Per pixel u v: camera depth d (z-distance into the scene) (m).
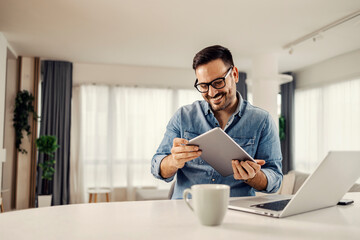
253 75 5.29
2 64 4.22
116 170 5.95
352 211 0.98
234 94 1.38
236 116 1.46
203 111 1.50
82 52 5.17
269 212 0.90
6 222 0.83
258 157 1.43
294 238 0.69
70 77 5.71
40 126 5.50
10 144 5.25
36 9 3.48
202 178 1.39
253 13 3.59
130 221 0.84
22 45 4.77
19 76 5.35
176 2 3.30
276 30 4.13
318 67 5.90
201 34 4.29
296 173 3.96
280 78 5.05
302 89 6.34
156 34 4.29
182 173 1.45
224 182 1.37
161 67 6.23
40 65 5.52
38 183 5.34
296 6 3.40
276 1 3.29
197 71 1.31
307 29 4.09
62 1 3.28
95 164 5.82
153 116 6.18
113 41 4.59
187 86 6.42
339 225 0.80
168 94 6.29
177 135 1.53
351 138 5.12
